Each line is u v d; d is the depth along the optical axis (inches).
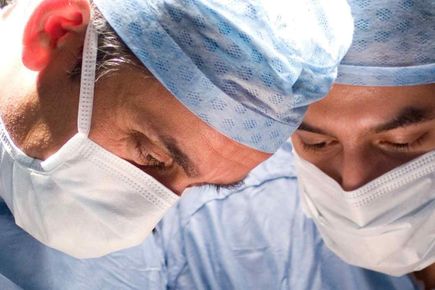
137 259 75.6
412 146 61.6
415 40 55.9
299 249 80.4
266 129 49.4
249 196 84.8
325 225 70.1
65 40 48.8
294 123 50.9
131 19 46.7
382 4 54.8
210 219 83.3
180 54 46.6
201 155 49.0
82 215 53.2
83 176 50.8
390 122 58.2
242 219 83.1
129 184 51.4
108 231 53.9
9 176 53.6
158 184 51.8
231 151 49.4
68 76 48.9
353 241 67.6
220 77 47.0
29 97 50.8
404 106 57.5
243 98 47.7
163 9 46.5
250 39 46.3
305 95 49.4
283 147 88.0
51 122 50.1
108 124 48.4
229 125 48.1
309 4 48.5
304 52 47.6
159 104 46.9
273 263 79.9
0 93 52.8
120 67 46.9
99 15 47.3
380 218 64.9
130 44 46.4
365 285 77.0
